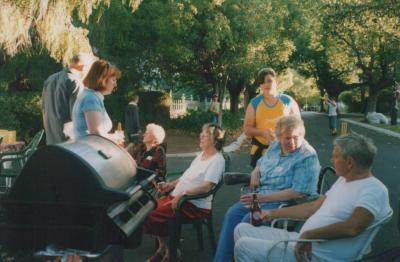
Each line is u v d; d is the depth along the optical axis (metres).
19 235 3.34
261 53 22.41
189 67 23.69
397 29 17.98
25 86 17.92
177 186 5.34
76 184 3.26
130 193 3.46
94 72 4.64
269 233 4.19
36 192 3.30
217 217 7.34
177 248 5.09
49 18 10.40
